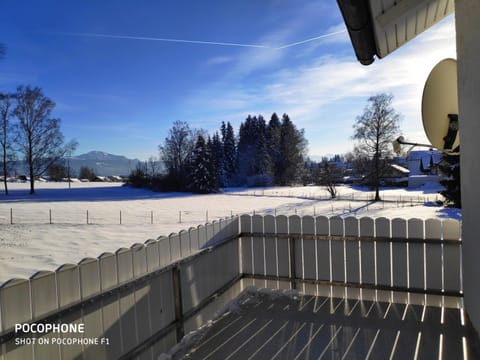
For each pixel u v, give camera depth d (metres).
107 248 10.57
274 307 3.90
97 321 2.24
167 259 3.02
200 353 2.97
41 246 10.87
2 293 1.66
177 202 27.72
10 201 26.69
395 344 2.96
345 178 47.38
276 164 54.94
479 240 2.35
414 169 45.41
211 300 3.71
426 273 3.75
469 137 2.46
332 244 4.14
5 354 1.65
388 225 3.88
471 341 2.95
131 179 50.72
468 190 2.60
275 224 4.39
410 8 2.63
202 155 41.06
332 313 3.66
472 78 2.30
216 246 3.86
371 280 3.98
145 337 2.71
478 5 2.14
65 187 47.66
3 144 31.70
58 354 1.94
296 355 2.86
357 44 3.06
